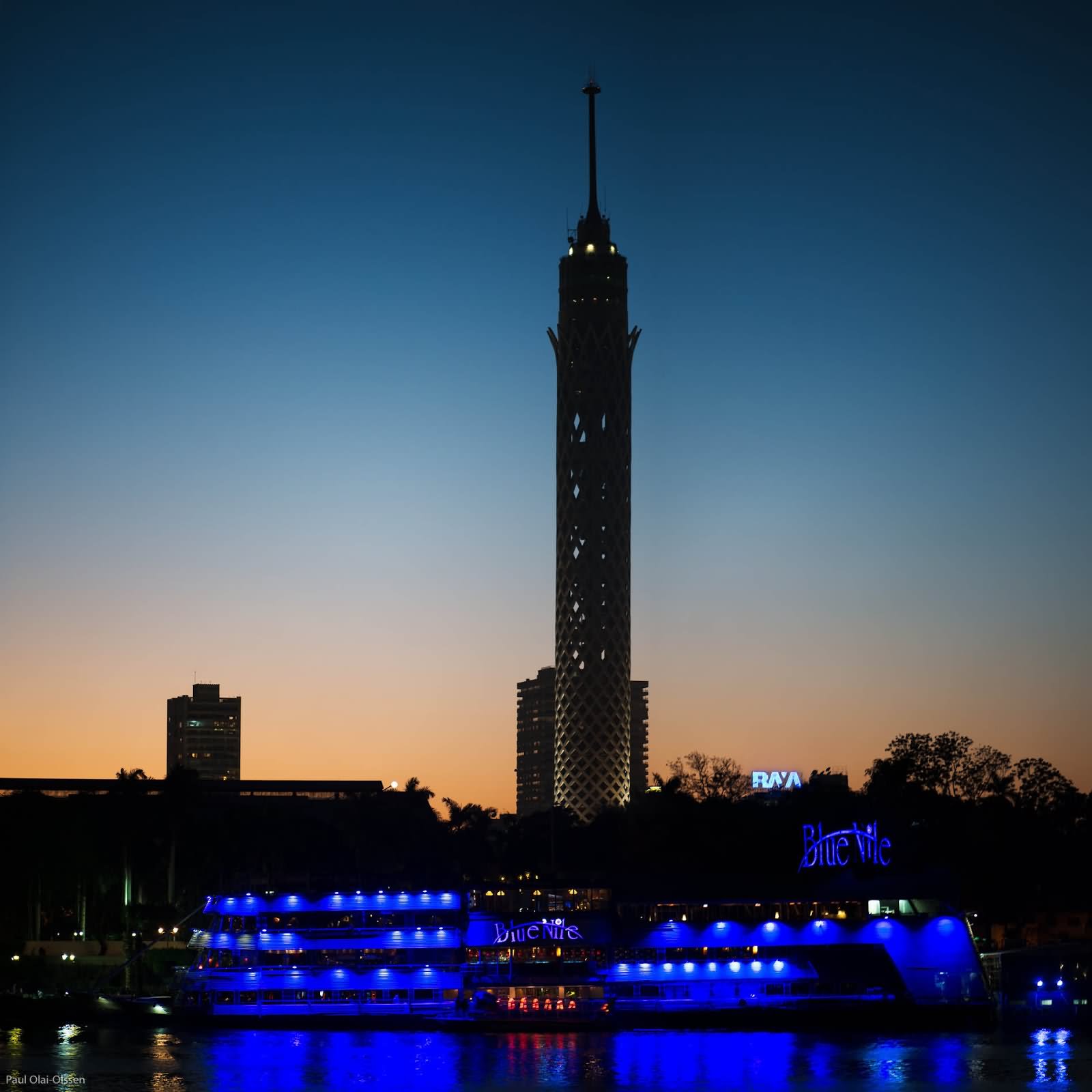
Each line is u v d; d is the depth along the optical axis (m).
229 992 186.25
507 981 184.75
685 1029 183.00
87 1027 190.25
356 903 187.50
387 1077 159.50
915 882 186.50
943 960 184.50
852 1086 152.62
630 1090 152.12
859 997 183.88
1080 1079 154.88
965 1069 160.38
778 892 187.12
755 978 183.75
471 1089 153.25
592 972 184.12
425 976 185.12
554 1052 172.62
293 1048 175.38
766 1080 155.75
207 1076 159.75
